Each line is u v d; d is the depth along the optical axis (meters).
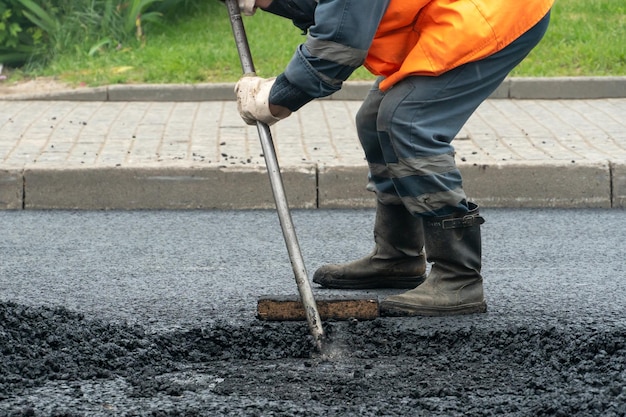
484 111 12.38
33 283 6.99
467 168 9.71
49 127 11.57
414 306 5.94
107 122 11.86
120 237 8.48
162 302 6.45
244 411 4.36
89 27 15.43
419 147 5.63
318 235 8.52
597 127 11.48
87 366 4.99
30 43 15.35
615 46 14.27
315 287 6.77
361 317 5.82
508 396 4.52
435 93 5.56
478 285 6.04
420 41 5.50
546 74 13.52
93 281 7.04
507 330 5.55
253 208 9.69
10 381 4.73
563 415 4.23
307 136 11.09
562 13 15.73
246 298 6.54
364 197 9.68
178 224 8.99
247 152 10.38
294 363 5.14
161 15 15.95
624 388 4.45
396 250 6.57
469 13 5.44
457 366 5.04
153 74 13.84
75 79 14.02
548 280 7.00
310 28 5.33
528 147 10.52
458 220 5.89
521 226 8.86
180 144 10.73
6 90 13.75
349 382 4.73
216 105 12.92
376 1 5.22
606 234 8.54
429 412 4.35
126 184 9.70
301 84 5.31
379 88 5.85
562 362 5.02
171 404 4.46
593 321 5.87
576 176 9.71
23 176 9.65
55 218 9.23
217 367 5.08
